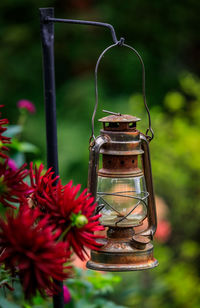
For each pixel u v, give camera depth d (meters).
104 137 1.68
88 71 8.23
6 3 7.98
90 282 2.50
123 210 1.72
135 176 1.73
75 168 7.37
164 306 4.69
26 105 3.07
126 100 7.74
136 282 4.13
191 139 5.05
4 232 1.33
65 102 7.85
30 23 8.18
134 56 8.02
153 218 1.80
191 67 8.56
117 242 1.69
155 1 8.12
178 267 4.88
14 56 8.17
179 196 5.16
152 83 8.08
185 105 5.67
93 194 1.62
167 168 5.07
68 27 8.09
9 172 1.45
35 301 2.25
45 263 1.31
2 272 1.42
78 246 1.43
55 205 1.45
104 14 8.06
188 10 8.18
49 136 1.81
